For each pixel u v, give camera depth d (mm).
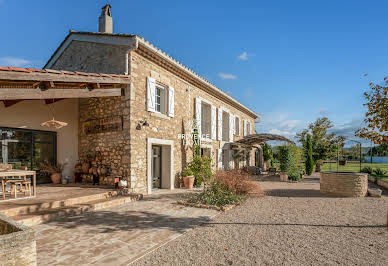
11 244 1808
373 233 3986
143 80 7633
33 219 4328
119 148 7258
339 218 4926
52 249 3266
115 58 7348
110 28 8734
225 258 3049
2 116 7066
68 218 4781
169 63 8547
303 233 3990
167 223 4508
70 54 8781
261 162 18578
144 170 7527
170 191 8328
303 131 18562
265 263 2910
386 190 9234
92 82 5680
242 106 15258
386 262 2924
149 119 7797
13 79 4125
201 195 6750
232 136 14180
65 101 8484
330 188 7898
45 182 8078
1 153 7016
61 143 8375
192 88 10469
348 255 3129
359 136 5176
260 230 4148
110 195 6332
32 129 7688
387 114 4691
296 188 9648
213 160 11914
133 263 2898
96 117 8062
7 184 6973
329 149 17812
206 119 11992
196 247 3398
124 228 4184
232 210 5637
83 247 3346
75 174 8289
